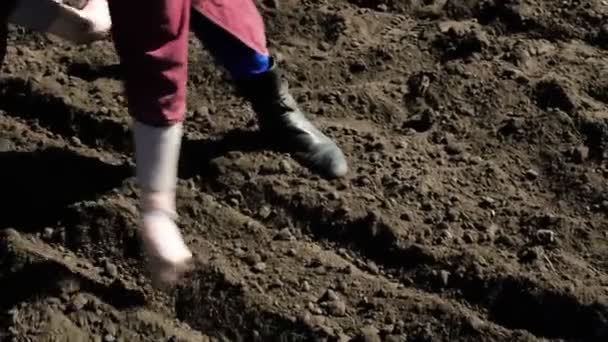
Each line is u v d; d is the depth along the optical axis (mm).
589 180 3227
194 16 3068
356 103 3545
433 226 3088
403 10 3959
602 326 2805
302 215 3135
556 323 2832
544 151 3326
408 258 3000
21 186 3236
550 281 2896
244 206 3184
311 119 3480
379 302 2896
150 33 2465
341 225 3096
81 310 2896
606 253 3006
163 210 2555
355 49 3760
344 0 3996
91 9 3047
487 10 3889
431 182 3230
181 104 2527
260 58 3193
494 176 3258
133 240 3051
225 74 3621
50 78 3619
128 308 2904
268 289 2922
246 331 2844
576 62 3645
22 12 2994
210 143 3365
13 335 2838
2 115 3496
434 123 3459
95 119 3426
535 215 3119
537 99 3496
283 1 3945
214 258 2998
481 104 3500
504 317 2861
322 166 3258
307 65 3686
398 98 3561
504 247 3029
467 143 3387
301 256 3027
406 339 2807
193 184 3238
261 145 3361
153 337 2844
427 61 3709
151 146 2521
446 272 2949
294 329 2826
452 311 2846
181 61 2504
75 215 3111
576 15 3820
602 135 3346
